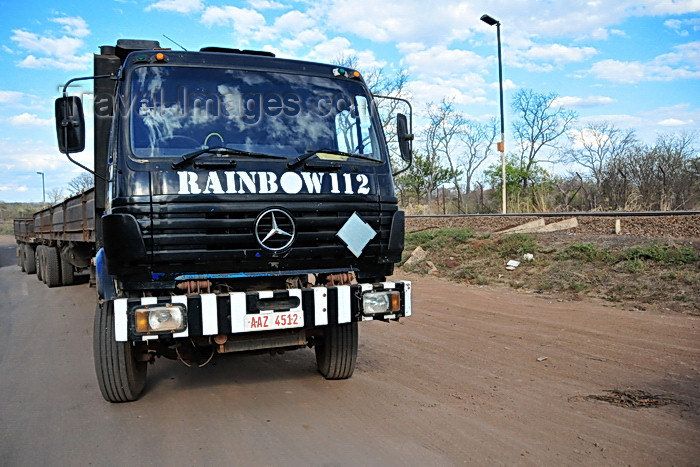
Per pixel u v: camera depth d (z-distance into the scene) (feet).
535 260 37.50
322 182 15.74
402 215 16.83
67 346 24.16
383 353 21.77
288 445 13.24
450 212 92.32
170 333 13.83
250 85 16.56
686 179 71.10
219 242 14.64
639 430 13.60
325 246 15.64
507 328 25.02
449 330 25.23
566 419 14.43
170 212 14.33
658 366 18.63
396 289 15.98
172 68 16.08
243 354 17.17
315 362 20.95
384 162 17.11
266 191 15.08
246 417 15.19
